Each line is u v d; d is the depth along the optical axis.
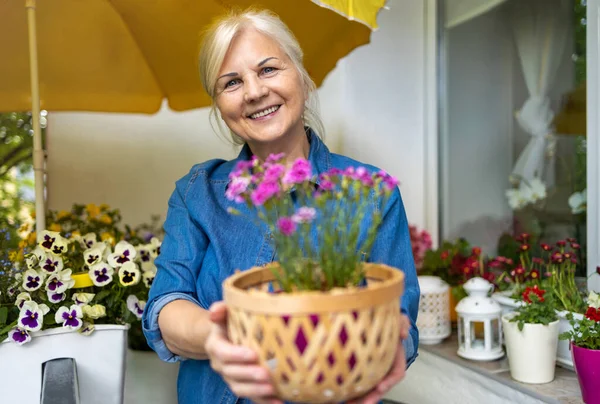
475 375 1.65
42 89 2.00
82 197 2.68
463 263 1.99
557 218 1.97
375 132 2.39
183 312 1.02
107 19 1.83
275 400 0.72
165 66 1.95
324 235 0.76
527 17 2.08
